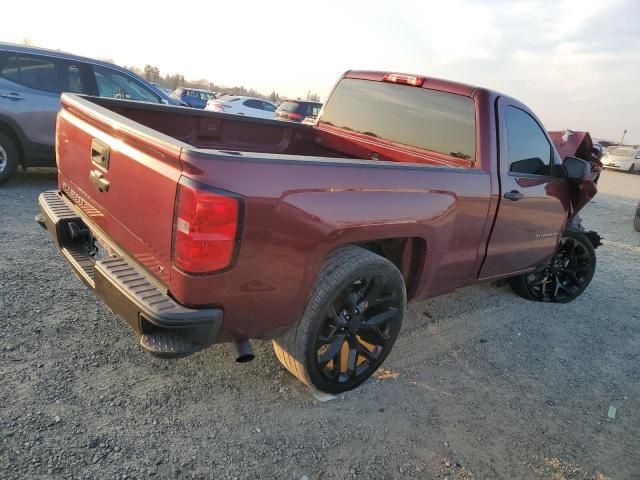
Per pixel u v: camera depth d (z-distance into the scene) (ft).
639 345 14.56
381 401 10.05
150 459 7.66
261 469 7.85
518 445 9.39
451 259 11.25
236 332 7.90
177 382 9.53
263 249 7.49
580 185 14.16
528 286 16.53
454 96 12.10
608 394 11.66
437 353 12.42
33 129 21.49
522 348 13.35
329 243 8.32
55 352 9.81
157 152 7.39
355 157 14.16
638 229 34.30
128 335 10.77
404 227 9.52
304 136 15.47
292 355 8.94
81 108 9.70
